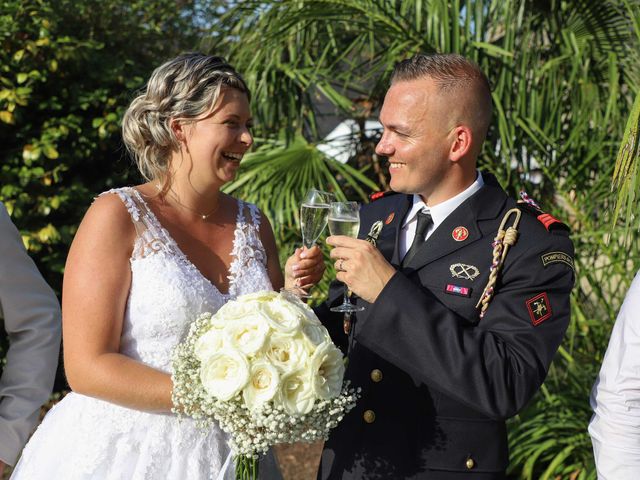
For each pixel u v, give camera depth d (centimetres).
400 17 418
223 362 182
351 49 456
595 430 190
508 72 400
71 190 493
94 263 208
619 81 404
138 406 203
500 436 213
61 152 503
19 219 486
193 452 214
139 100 225
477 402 194
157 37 596
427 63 217
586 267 401
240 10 449
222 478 211
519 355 198
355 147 478
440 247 218
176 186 230
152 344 213
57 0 524
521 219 217
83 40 513
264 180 425
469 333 200
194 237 232
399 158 218
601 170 395
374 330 202
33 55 479
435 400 209
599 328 399
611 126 402
